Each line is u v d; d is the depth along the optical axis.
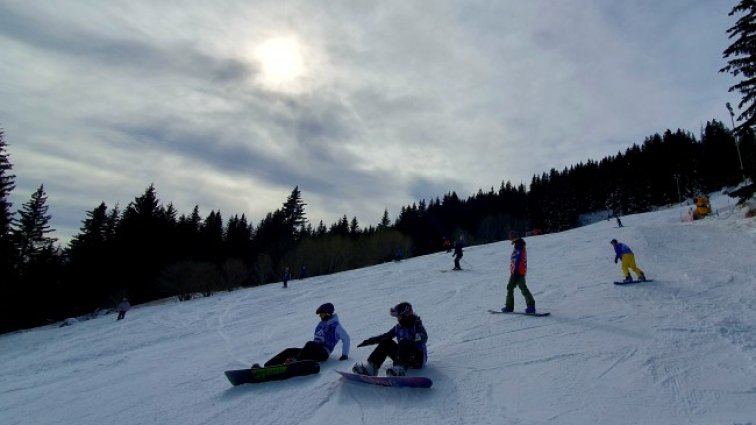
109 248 49.59
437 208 96.69
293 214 76.25
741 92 20.02
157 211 56.16
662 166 79.88
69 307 45.50
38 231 46.56
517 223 84.12
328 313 7.22
